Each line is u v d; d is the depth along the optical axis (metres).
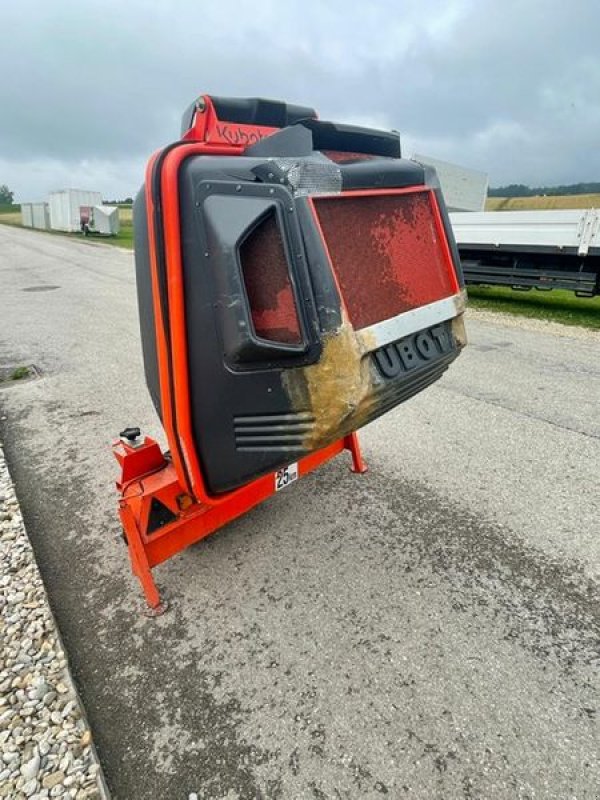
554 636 1.96
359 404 1.52
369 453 3.46
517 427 3.83
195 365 1.62
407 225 1.78
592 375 5.02
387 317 1.64
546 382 4.83
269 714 1.69
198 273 1.51
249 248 1.45
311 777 1.50
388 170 1.70
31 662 1.87
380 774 1.50
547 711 1.67
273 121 1.84
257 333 1.51
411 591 2.22
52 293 10.48
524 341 6.37
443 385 4.75
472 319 7.71
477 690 1.75
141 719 1.70
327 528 2.67
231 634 2.02
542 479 3.10
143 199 1.67
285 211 1.41
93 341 6.68
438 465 3.29
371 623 2.05
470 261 9.16
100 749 1.60
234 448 1.68
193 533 2.20
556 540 2.53
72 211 32.03
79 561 2.49
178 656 1.93
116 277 12.81
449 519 2.72
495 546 2.50
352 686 1.78
